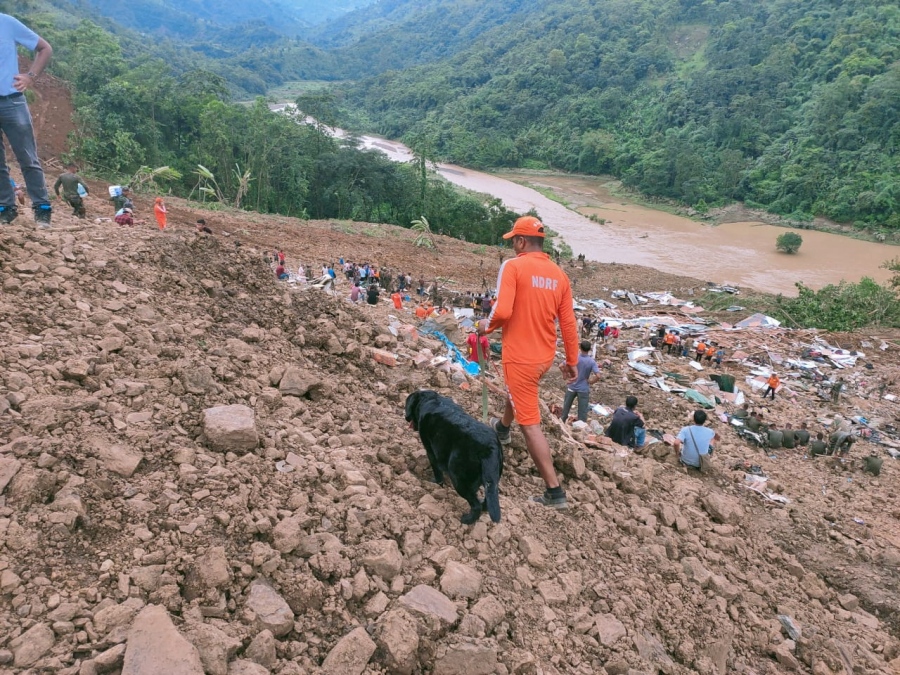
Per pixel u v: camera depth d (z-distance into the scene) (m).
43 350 3.31
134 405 3.29
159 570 2.42
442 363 6.19
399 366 5.65
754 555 5.12
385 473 3.71
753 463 8.97
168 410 3.36
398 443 4.10
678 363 16.12
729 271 47.81
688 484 5.95
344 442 3.90
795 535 6.06
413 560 3.09
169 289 4.84
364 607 2.73
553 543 3.82
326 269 17.92
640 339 19.73
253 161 45.66
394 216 54.81
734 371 16.39
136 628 2.11
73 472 2.66
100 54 51.56
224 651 2.17
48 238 4.56
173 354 3.92
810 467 9.53
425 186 54.28
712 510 5.48
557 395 8.96
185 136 49.78
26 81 4.77
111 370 3.42
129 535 2.52
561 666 2.98
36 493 2.47
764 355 18.30
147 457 2.96
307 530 2.97
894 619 5.18
